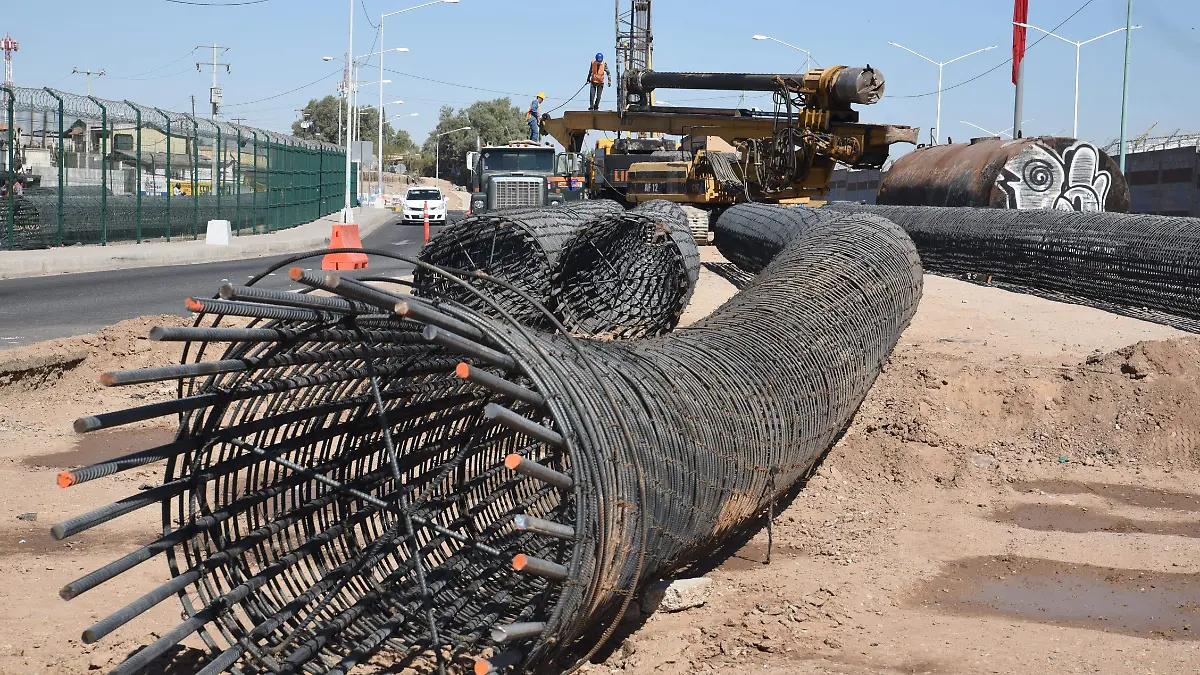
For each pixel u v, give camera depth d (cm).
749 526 761
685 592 589
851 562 679
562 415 451
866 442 925
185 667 507
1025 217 1827
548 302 1280
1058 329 1322
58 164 2684
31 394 1058
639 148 3456
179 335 388
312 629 504
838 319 831
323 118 14638
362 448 573
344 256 2166
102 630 392
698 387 607
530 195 3319
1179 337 1107
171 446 446
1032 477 873
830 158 2611
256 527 529
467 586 576
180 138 3638
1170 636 564
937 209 2155
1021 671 511
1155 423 931
